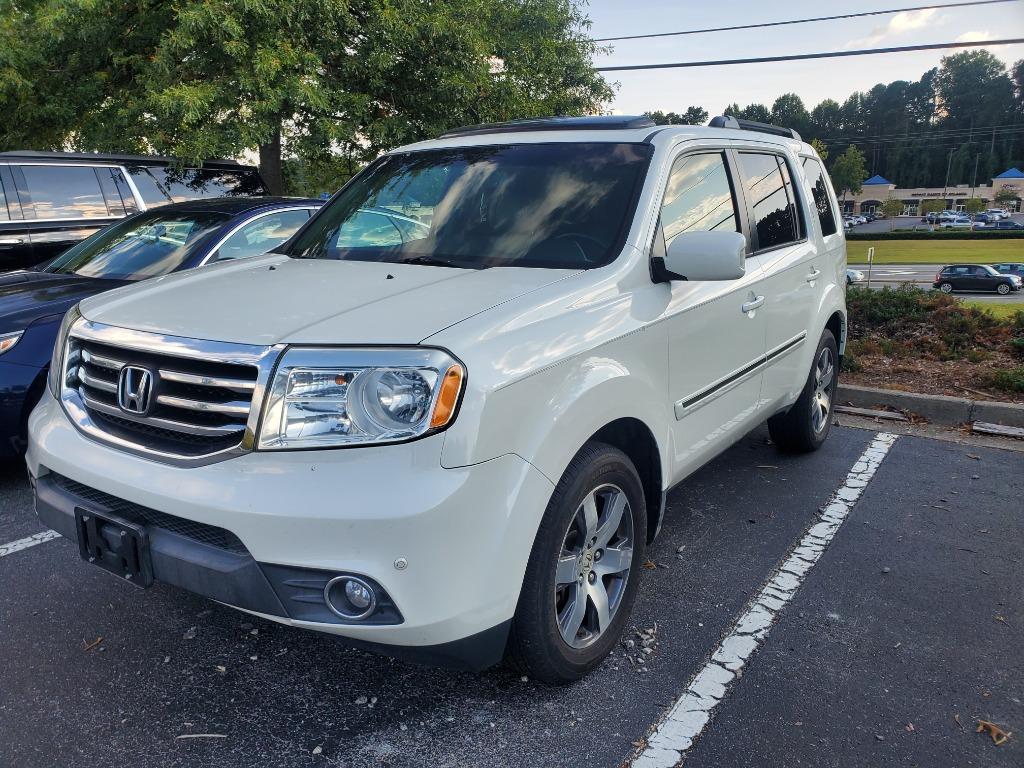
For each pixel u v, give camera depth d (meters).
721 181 3.81
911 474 4.88
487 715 2.61
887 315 8.26
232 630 3.11
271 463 2.16
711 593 3.42
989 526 4.11
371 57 11.49
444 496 2.12
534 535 2.36
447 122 12.95
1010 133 133.88
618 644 3.02
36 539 3.91
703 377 3.41
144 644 3.01
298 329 2.28
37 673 2.82
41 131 12.61
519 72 16.20
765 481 4.75
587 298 2.72
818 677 2.82
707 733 2.52
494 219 3.29
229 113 10.45
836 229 5.36
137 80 10.91
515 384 2.29
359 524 2.08
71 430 2.65
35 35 11.38
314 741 2.49
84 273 5.53
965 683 2.79
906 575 3.58
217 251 5.55
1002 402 5.92
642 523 2.99
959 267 45.25
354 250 3.44
